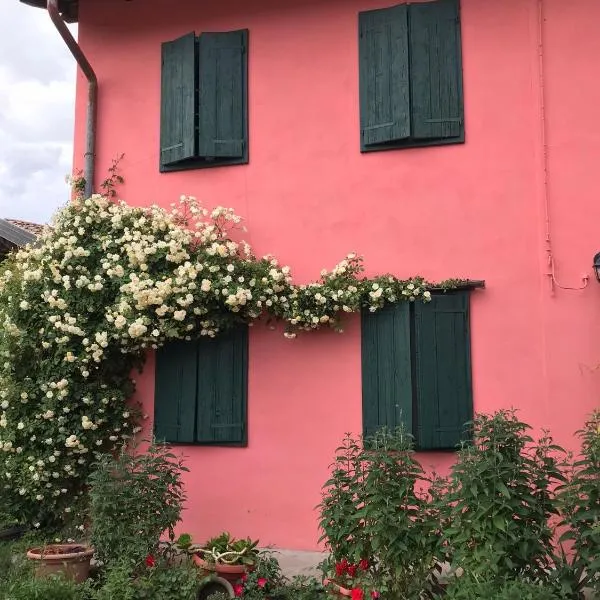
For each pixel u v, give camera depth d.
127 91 6.62
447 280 5.38
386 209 5.67
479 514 3.46
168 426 5.99
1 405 5.64
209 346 5.97
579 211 5.22
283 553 5.45
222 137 6.15
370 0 5.89
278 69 6.11
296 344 5.77
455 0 5.64
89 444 5.82
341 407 5.59
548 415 5.11
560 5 5.41
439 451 5.28
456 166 5.53
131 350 5.93
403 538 3.75
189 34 6.32
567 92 5.33
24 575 4.40
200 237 5.84
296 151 5.98
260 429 5.78
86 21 6.83
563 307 5.17
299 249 5.87
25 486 5.64
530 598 3.09
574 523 3.46
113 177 6.52
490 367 5.27
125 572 4.13
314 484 5.58
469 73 5.56
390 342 5.45
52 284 5.91
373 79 5.77
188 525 5.84
